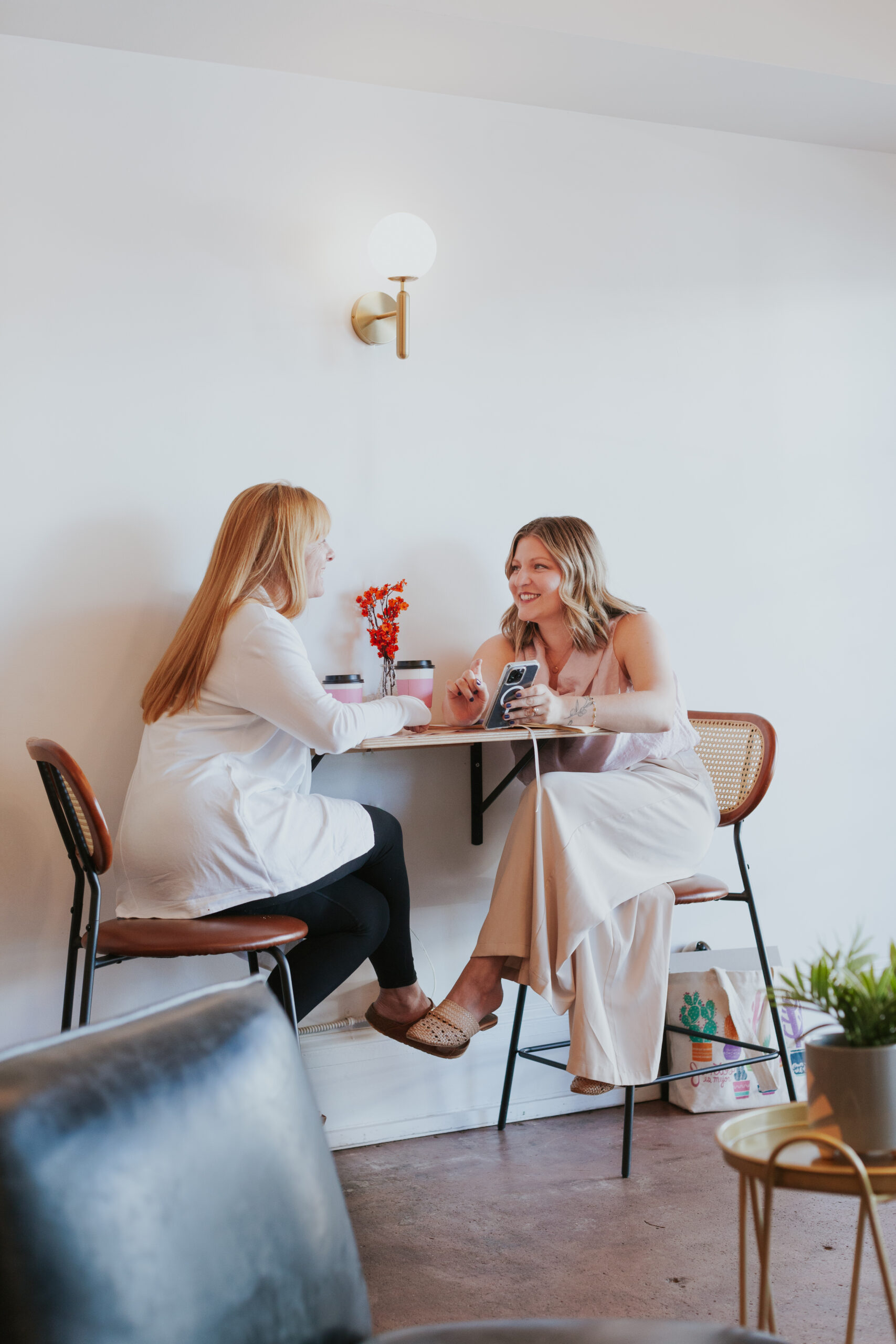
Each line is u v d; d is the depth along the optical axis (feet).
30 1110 2.73
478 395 8.86
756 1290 5.89
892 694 10.34
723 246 9.79
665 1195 7.17
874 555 10.30
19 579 7.54
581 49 8.31
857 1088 3.66
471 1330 3.26
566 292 9.20
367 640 8.47
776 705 9.86
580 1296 5.87
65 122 7.72
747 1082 8.87
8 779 7.50
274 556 7.23
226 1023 3.43
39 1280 2.57
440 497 8.72
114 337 7.80
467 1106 8.56
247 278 8.16
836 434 10.18
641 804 7.73
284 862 6.68
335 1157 8.01
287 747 7.20
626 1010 7.51
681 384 9.59
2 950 7.47
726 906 9.64
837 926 10.05
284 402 8.25
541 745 8.38
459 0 7.81
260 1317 3.05
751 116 9.55
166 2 7.38
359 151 8.54
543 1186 7.38
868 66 9.09
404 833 8.54
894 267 10.48
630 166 9.48
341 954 7.09
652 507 9.45
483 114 8.96
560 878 7.34
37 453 7.61
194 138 8.05
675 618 9.50
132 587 7.81
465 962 8.70
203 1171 3.04
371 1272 6.20
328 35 7.89
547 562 8.21
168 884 6.66
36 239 7.63
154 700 7.13
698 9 8.57
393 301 8.52
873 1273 6.08
